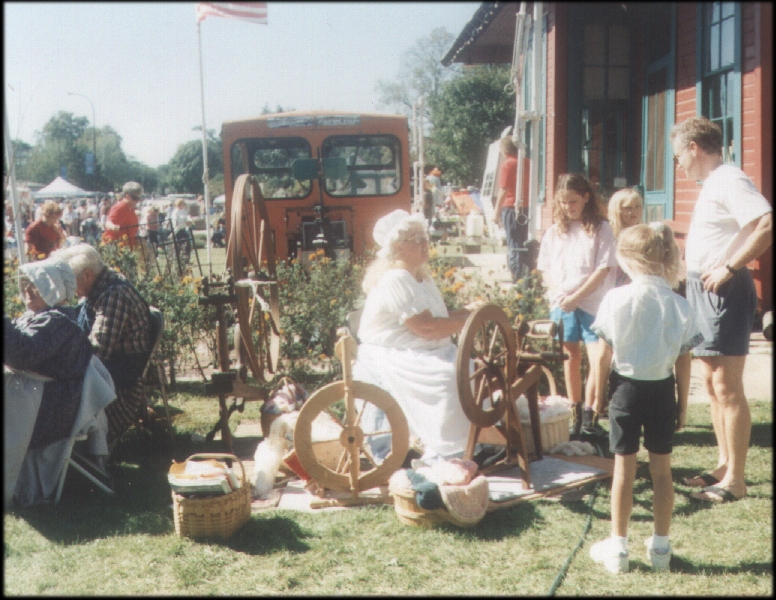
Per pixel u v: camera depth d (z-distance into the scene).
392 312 4.44
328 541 3.64
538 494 4.09
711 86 7.22
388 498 4.09
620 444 3.26
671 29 4.73
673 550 3.44
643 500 4.03
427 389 4.29
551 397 5.00
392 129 11.94
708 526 3.68
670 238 3.29
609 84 8.28
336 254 11.64
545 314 6.11
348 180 11.98
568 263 4.96
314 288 6.72
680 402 4.19
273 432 4.40
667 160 8.00
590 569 3.27
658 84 8.02
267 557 3.48
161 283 7.15
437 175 23.83
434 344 4.48
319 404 4.05
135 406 4.89
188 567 3.36
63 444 4.26
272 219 11.95
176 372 7.10
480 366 4.14
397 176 12.01
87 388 4.29
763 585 3.07
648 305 3.21
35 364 4.12
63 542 3.68
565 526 3.74
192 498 3.67
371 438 4.52
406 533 3.70
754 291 3.96
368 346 4.55
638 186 8.38
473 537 3.62
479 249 17.05
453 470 3.84
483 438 4.74
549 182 8.53
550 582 3.15
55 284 4.27
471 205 21.72
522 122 7.29
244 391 5.04
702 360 4.04
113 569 3.37
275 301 5.85
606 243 4.87
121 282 4.90
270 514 3.99
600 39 4.90
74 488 4.45
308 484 4.36
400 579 3.22
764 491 4.06
